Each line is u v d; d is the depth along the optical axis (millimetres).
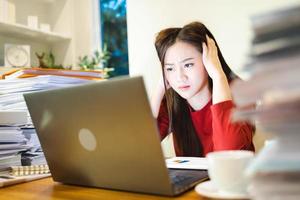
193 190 631
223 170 516
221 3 1222
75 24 2248
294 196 356
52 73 1232
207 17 1261
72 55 2215
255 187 379
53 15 2289
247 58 380
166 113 1364
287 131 368
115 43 2143
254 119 385
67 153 722
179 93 1329
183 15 1325
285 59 353
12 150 996
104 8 2217
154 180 589
